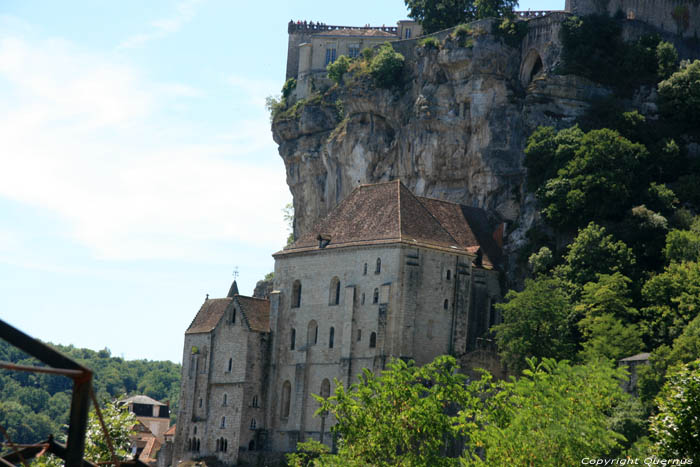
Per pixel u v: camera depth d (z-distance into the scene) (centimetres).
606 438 8938
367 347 15788
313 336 16725
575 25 19350
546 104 19025
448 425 10588
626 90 19350
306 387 16638
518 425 9125
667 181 17900
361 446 10550
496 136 19188
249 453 16812
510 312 15238
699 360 7400
